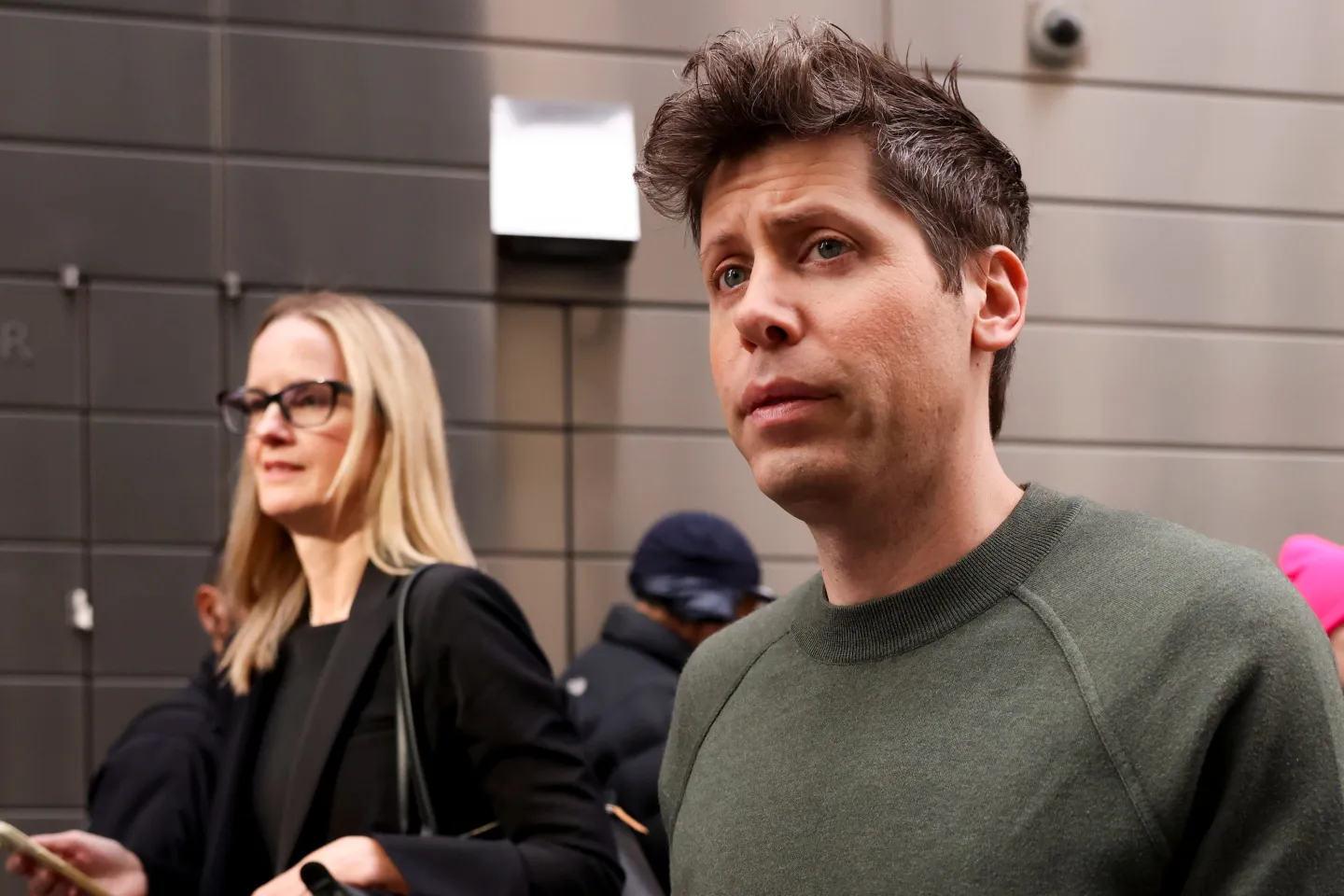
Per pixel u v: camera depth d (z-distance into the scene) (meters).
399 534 1.92
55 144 4.81
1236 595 0.96
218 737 2.07
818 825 1.03
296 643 1.96
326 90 4.98
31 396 4.70
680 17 5.19
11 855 1.81
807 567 5.06
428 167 5.02
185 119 4.89
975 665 1.03
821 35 1.09
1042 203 5.31
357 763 1.76
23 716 4.56
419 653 1.77
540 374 5.02
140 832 1.97
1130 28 5.41
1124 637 0.98
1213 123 5.43
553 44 5.12
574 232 4.89
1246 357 5.36
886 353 1.02
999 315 1.11
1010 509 1.12
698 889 1.10
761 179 1.05
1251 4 5.49
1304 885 0.89
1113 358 5.29
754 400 1.05
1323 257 5.45
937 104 1.09
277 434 1.94
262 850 1.83
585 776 1.77
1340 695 0.95
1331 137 5.49
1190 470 5.28
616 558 4.98
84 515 4.68
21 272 4.74
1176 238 5.37
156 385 4.77
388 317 2.06
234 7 4.95
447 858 1.61
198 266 4.84
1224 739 0.92
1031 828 0.94
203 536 4.74
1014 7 5.34
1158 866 0.92
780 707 1.13
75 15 4.87
